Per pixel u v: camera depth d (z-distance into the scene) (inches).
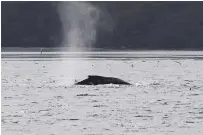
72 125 3257.9
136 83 6692.9
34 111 3902.6
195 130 3070.9
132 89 5802.2
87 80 6594.5
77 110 3964.1
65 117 3590.1
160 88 5949.8
